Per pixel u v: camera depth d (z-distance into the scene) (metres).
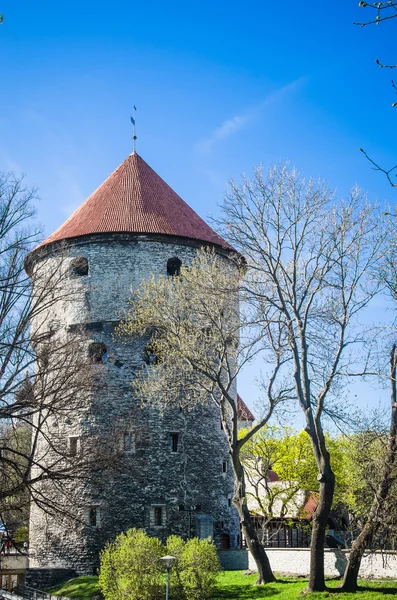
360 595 23.16
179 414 36.97
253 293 26.86
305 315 25.97
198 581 26.36
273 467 46.00
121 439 35.81
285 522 46.03
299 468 43.81
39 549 35.94
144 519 35.22
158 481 35.81
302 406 25.47
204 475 36.94
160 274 37.59
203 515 36.06
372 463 25.41
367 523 24.16
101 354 37.97
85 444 33.69
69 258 38.44
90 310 37.44
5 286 24.19
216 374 28.23
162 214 39.72
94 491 35.44
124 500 35.38
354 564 24.25
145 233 37.94
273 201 27.20
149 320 30.95
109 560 27.25
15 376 25.58
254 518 48.56
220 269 30.75
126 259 37.81
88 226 38.72
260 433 44.31
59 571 34.91
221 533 36.81
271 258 26.80
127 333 35.91
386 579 25.83
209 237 39.91
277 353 27.28
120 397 36.44
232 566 34.59
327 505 24.64
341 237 26.25
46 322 38.34
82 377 29.28
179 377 31.23
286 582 26.88
